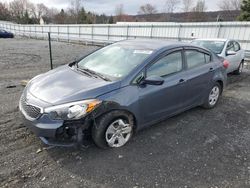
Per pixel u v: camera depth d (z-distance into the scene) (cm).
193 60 429
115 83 312
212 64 473
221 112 489
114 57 384
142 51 373
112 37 2450
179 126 412
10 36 3328
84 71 365
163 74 366
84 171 278
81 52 1658
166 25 1920
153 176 276
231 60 784
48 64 1072
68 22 6569
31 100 296
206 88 463
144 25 2105
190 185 264
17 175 265
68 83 320
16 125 379
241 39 1455
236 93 638
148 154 320
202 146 349
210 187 263
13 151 309
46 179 261
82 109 280
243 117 468
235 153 334
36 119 283
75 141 288
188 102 428
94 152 316
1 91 573
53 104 280
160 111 372
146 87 338
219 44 794
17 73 834
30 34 3659
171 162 305
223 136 384
